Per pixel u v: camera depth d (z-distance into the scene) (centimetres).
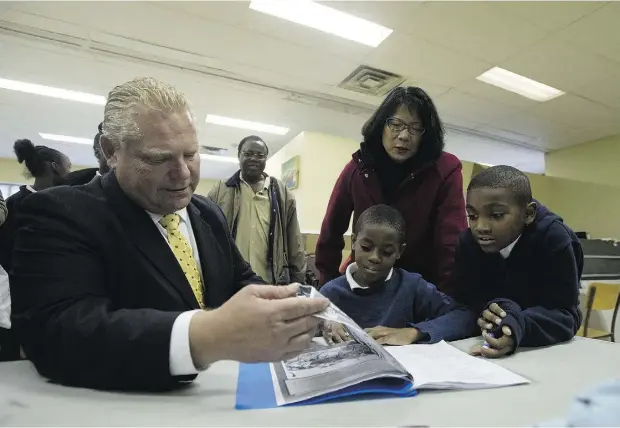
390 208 113
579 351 75
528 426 41
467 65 323
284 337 45
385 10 251
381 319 105
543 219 89
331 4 248
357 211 138
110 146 64
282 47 300
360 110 428
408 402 48
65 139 571
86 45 299
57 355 51
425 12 253
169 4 249
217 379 57
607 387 48
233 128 508
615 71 328
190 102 68
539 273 90
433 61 317
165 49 304
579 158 552
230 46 300
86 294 56
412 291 109
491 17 257
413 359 66
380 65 326
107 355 49
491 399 49
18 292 56
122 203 67
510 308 77
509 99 395
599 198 524
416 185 128
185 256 76
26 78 355
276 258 216
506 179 83
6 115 464
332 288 112
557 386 54
